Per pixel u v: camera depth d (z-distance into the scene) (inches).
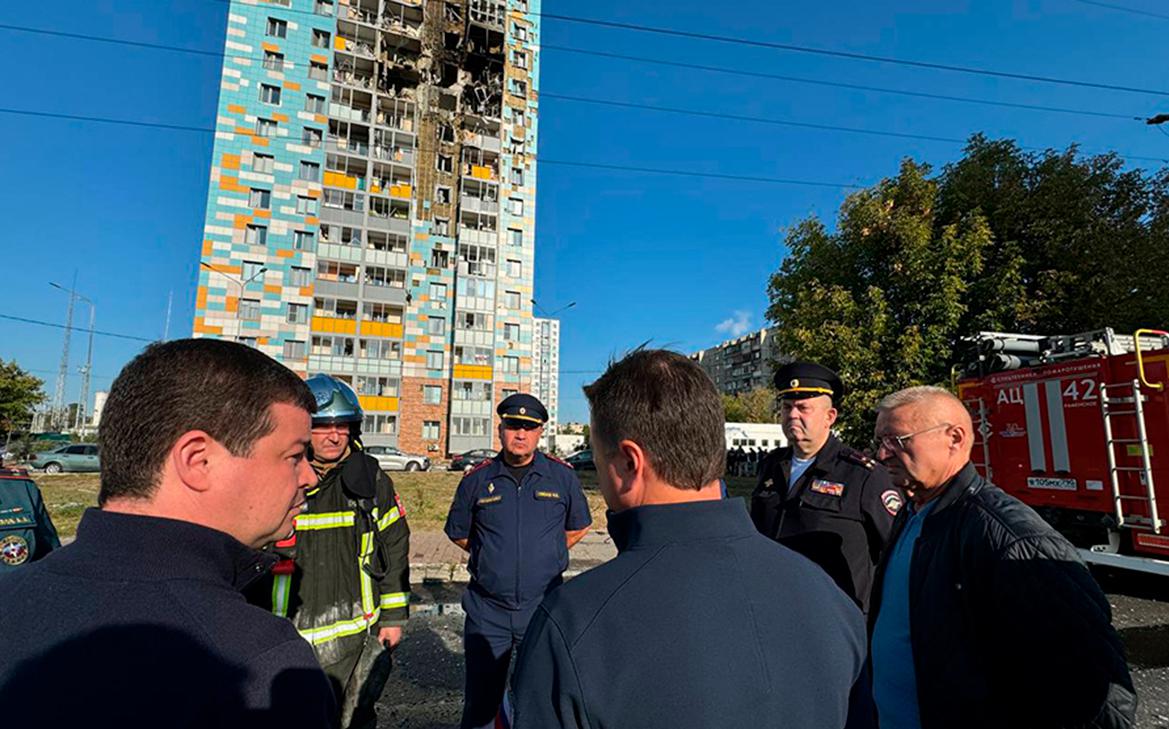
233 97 1489.9
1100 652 55.8
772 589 40.4
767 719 35.8
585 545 341.4
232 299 1438.2
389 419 1598.2
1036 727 59.7
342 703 91.2
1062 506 254.5
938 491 77.2
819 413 113.7
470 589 122.3
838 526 103.3
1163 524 219.0
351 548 95.4
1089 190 476.1
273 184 1507.1
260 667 33.4
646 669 35.4
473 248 1744.6
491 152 1804.9
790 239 597.6
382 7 1700.3
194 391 37.5
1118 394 236.7
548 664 37.1
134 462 36.7
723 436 46.0
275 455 40.6
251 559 40.5
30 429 1258.0
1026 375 273.7
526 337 1793.8
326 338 1540.4
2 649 30.7
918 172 502.3
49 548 121.8
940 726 67.0
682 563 39.8
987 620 64.4
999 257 480.1
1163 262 451.5
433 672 163.0
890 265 497.4
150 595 33.1
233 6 1513.3
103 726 29.0
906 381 454.3
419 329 1658.5
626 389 45.6
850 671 41.4
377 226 1614.2
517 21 1911.9
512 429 122.3
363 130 1651.1
